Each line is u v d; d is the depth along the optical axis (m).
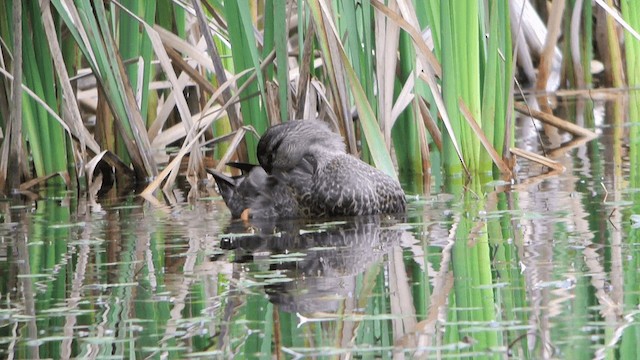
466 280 7.96
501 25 13.81
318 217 11.84
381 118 12.99
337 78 12.76
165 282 8.38
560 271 8.08
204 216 12.08
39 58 14.26
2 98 14.56
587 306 7.02
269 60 13.23
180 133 16.28
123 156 15.58
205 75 16.27
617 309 6.91
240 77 14.48
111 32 14.41
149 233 10.95
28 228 11.50
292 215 12.01
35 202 13.54
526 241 9.41
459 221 10.78
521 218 10.69
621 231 9.61
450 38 12.89
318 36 12.58
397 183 11.84
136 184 14.81
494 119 13.75
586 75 22.11
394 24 12.83
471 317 6.92
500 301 7.28
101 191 14.34
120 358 6.38
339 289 7.87
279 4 12.57
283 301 7.55
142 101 14.74
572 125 16.62
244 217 11.91
